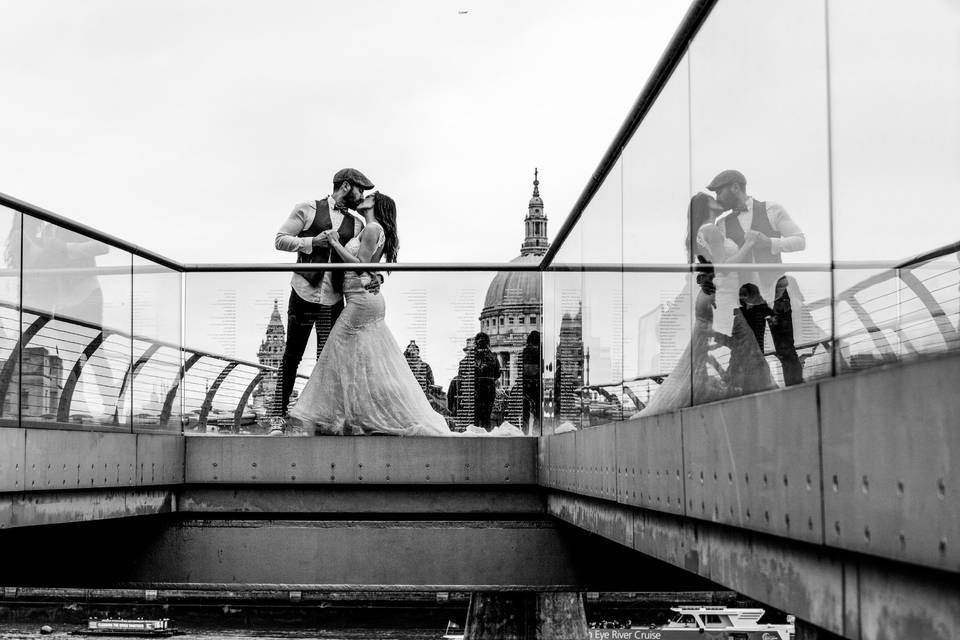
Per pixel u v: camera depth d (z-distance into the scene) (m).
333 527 9.80
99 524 9.60
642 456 5.75
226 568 9.78
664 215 5.34
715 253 4.45
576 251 8.46
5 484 6.67
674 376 5.18
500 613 11.34
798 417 3.43
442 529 9.79
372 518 10.21
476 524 9.88
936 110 2.56
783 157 3.61
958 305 2.51
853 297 3.09
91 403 8.22
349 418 10.44
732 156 4.18
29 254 7.23
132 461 8.84
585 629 11.35
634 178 6.09
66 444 7.58
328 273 10.59
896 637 2.85
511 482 10.18
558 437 8.96
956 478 2.39
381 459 10.19
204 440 10.16
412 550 9.77
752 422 3.90
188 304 10.45
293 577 9.77
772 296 3.77
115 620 55.59
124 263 8.96
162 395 9.83
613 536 6.88
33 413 7.23
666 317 5.32
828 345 3.29
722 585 4.52
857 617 3.11
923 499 2.56
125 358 8.93
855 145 3.03
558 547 9.75
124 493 8.88
